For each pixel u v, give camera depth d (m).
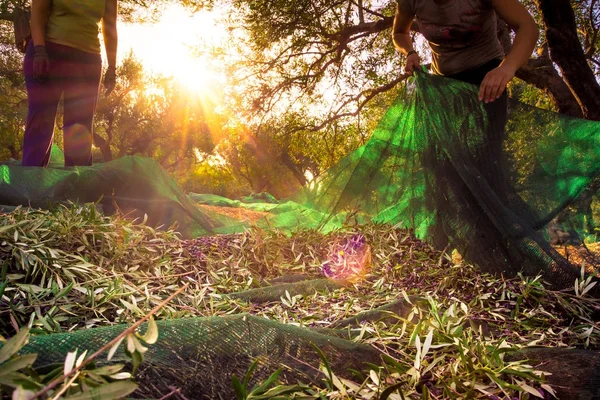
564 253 3.04
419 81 3.61
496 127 3.33
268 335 1.58
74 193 4.20
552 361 1.73
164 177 4.67
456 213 3.35
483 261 3.13
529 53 3.24
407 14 3.84
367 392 1.44
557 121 3.28
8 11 10.27
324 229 3.99
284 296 2.61
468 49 3.56
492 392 1.50
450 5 3.45
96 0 4.73
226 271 3.01
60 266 2.28
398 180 3.82
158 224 4.38
